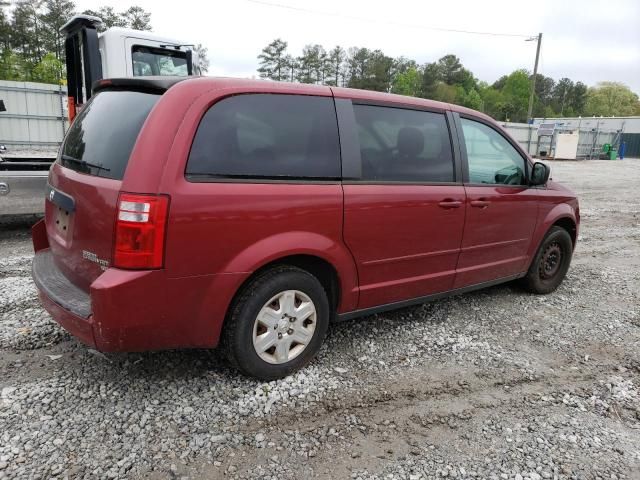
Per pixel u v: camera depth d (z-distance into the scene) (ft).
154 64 27.14
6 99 46.78
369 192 11.00
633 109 368.89
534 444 9.02
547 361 12.40
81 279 9.56
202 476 7.72
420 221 12.11
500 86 411.13
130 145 8.77
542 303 16.57
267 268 9.95
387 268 11.82
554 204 16.47
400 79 288.71
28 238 21.58
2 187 20.22
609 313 15.98
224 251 9.07
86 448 8.13
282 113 10.01
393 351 12.32
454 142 13.10
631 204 43.91
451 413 9.85
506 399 10.50
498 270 15.02
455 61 346.74
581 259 23.21
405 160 11.95
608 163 112.37
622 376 11.87
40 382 9.92
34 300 14.03
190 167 8.72
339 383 10.64
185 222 8.57
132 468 7.77
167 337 8.93
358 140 11.05
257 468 7.97
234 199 9.07
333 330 13.30
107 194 8.54
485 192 13.74
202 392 9.90
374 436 8.97
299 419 9.31
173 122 8.64
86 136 10.21
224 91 9.29
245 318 9.68
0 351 11.07
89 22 23.71
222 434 8.72
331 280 11.13
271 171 9.67
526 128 121.29
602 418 10.04
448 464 8.36
